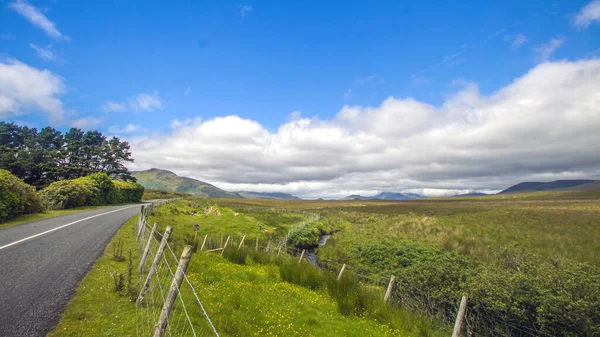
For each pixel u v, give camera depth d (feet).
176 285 17.17
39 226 63.41
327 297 42.52
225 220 125.59
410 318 36.65
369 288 47.52
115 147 275.18
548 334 31.04
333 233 139.95
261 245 85.25
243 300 32.63
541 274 37.04
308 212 246.27
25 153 208.33
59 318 21.52
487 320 35.76
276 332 26.78
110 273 32.91
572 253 72.64
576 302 30.66
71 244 46.50
